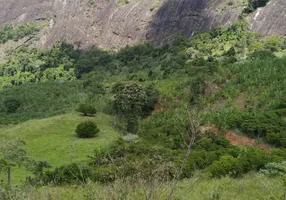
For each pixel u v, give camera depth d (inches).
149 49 4534.9
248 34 3762.3
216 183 586.6
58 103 3046.3
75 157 1439.5
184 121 1408.7
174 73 2925.7
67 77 4507.9
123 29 5428.2
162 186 244.4
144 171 235.8
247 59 2847.0
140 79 3048.7
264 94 1854.1
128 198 223.8
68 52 5206.7
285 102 1738.4
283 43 3464.6
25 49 5861.2
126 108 1941.4
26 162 881.5
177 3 5157.5
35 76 4667.8
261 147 1438.2
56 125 2046.0
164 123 1871.3
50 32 6161.4
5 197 369.7
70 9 6269.7
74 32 5890.8
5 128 2213.3
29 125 2085.4
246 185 575.2
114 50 5275.6
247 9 4365.2
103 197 233.5
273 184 548.7
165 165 247.0
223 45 3631.9
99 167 746.2
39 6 6781.5
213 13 4685.0
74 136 1825.8
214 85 2087.8
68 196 503.2
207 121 1636.3
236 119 1608.0
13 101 3176.7
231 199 462.0
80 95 3093.0
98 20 5856.3
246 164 828.0
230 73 2224.4
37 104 3137.3
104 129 1948.8
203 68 2610.7
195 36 4338.1
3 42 6289.4
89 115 2299.5
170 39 4677.7
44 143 1740.9
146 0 5570.9
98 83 3366.1
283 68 2161.7
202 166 888.9
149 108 2196.1
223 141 1428.4
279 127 1494.8
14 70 4938.5
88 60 4643.2
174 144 1338.6
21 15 6855.3
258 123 1531.7
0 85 4562.0
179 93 2164.1
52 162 1424.7
